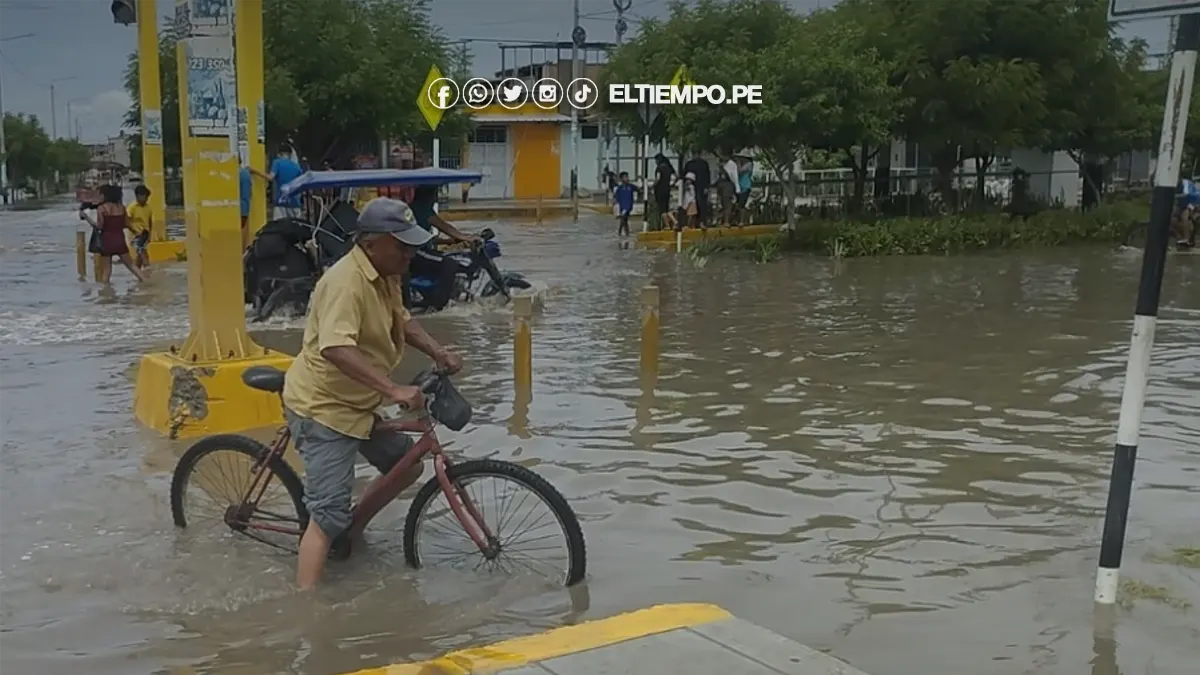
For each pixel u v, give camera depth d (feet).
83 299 52.08
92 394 30.94
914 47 82.48
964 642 15.56
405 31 111.55
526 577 17.67
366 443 17.81
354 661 15.03
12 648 15.42
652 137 108.99
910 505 21.52
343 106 101.14
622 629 14.48
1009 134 83.97
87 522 20.39
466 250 49.60
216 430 26.30
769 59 73.77
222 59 26.53
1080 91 89.45
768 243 74.69
